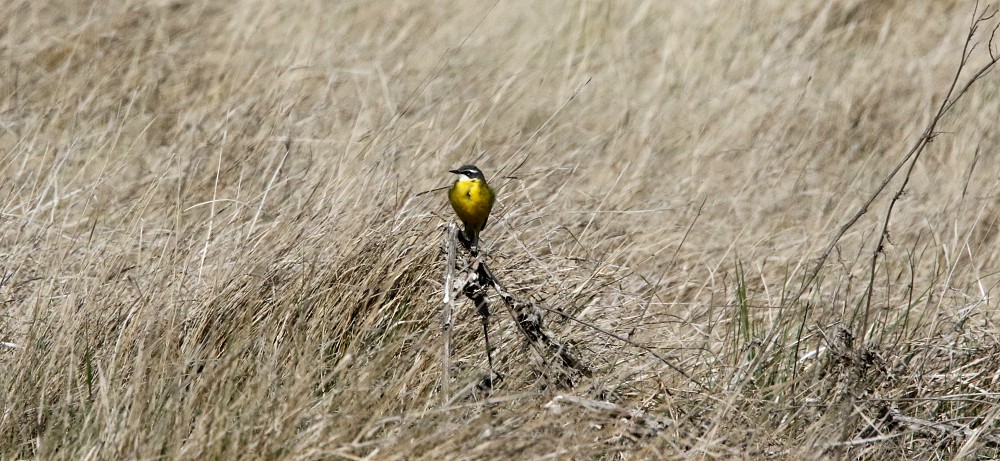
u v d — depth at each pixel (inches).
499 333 602.9
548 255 689.0
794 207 923.4
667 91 1106.1
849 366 565.3
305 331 559.5
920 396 603.8
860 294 737.6
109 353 550.6
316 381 515.2
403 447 448.5
